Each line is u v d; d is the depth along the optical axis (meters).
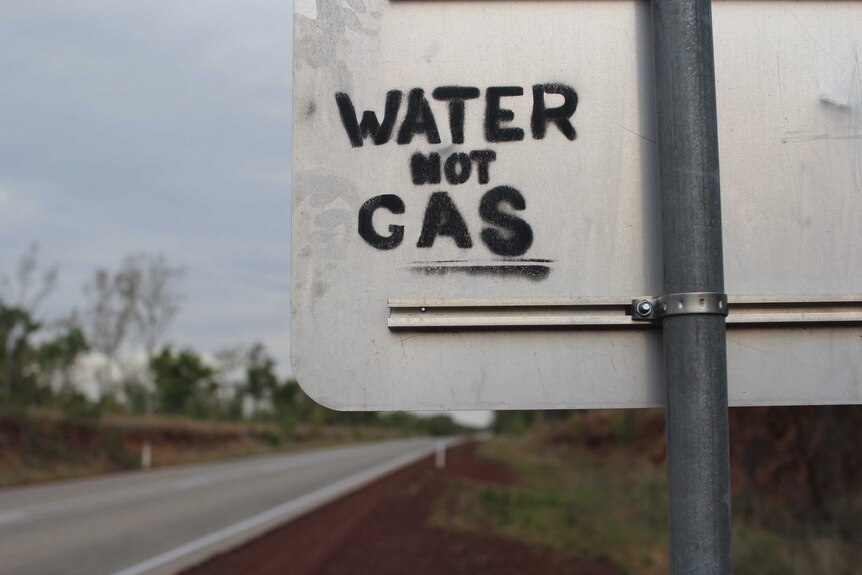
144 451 38.09
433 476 28.66
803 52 1.92
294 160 1.87
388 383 1.81
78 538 14.45
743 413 14.09
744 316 1.80
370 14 1.91
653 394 1.79
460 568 11.12
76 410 36.19
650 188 1.85
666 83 1.75
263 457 48.62
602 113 1.88
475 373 1.81
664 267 1.73
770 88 1.91
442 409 1.81
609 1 1.91
